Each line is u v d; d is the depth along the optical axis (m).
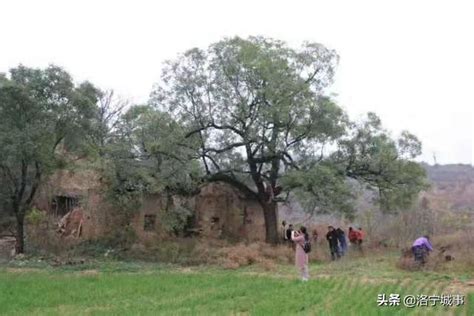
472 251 26.97
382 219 41.19
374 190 36.44
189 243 31.89
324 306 14.98
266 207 35.75
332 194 30.67
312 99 32.75
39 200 36.06
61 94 28.80
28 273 24.05
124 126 33.06
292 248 31.52
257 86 33.25
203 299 16.95
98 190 32.38
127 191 31.83
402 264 24.83
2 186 29.98
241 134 34.25
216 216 38.34
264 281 20.64
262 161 34.94
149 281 21.09
